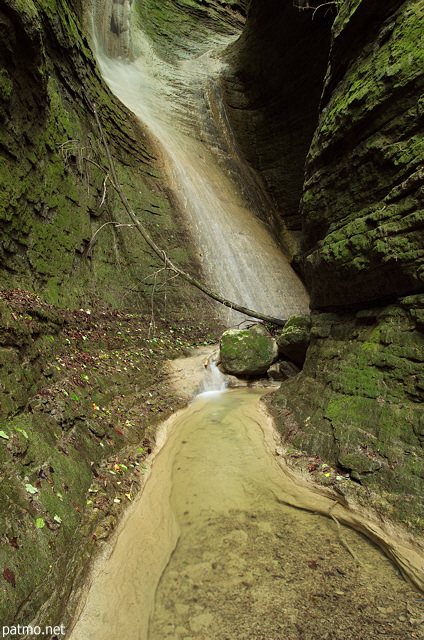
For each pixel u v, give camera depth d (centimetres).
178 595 271
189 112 2195
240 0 3109
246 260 1683
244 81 2423
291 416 554
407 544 290
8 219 564
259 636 235
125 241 1140
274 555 308
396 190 389
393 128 396
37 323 478
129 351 784
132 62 2212
